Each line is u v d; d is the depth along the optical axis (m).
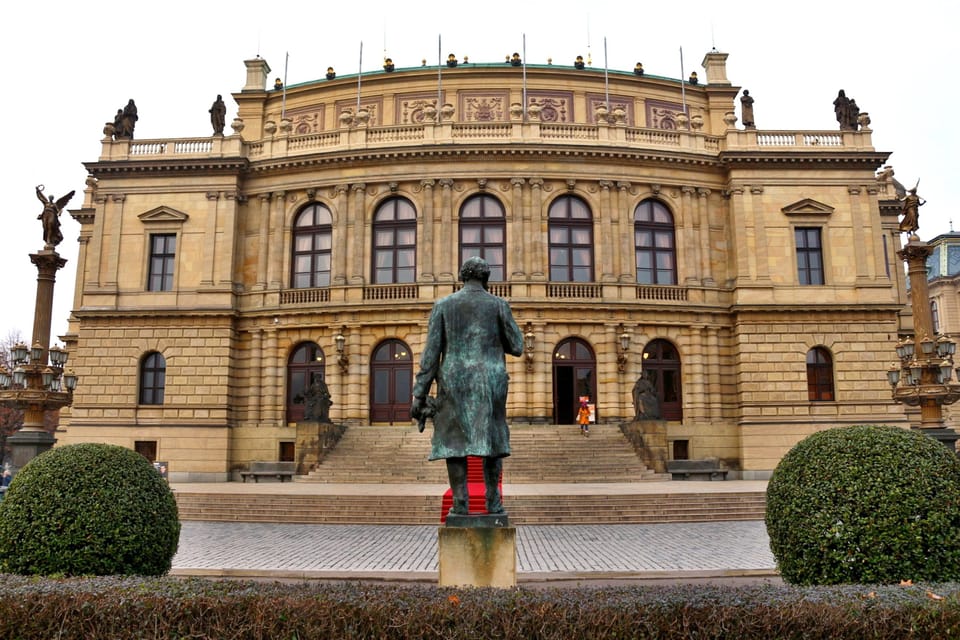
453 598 8.45
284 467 43.44
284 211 50.91
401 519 28.88
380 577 16.80
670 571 16.91
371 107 58.03
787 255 49.88
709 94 60.06
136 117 53.78
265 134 53.88
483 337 11.50
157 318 49.28
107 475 12.12
